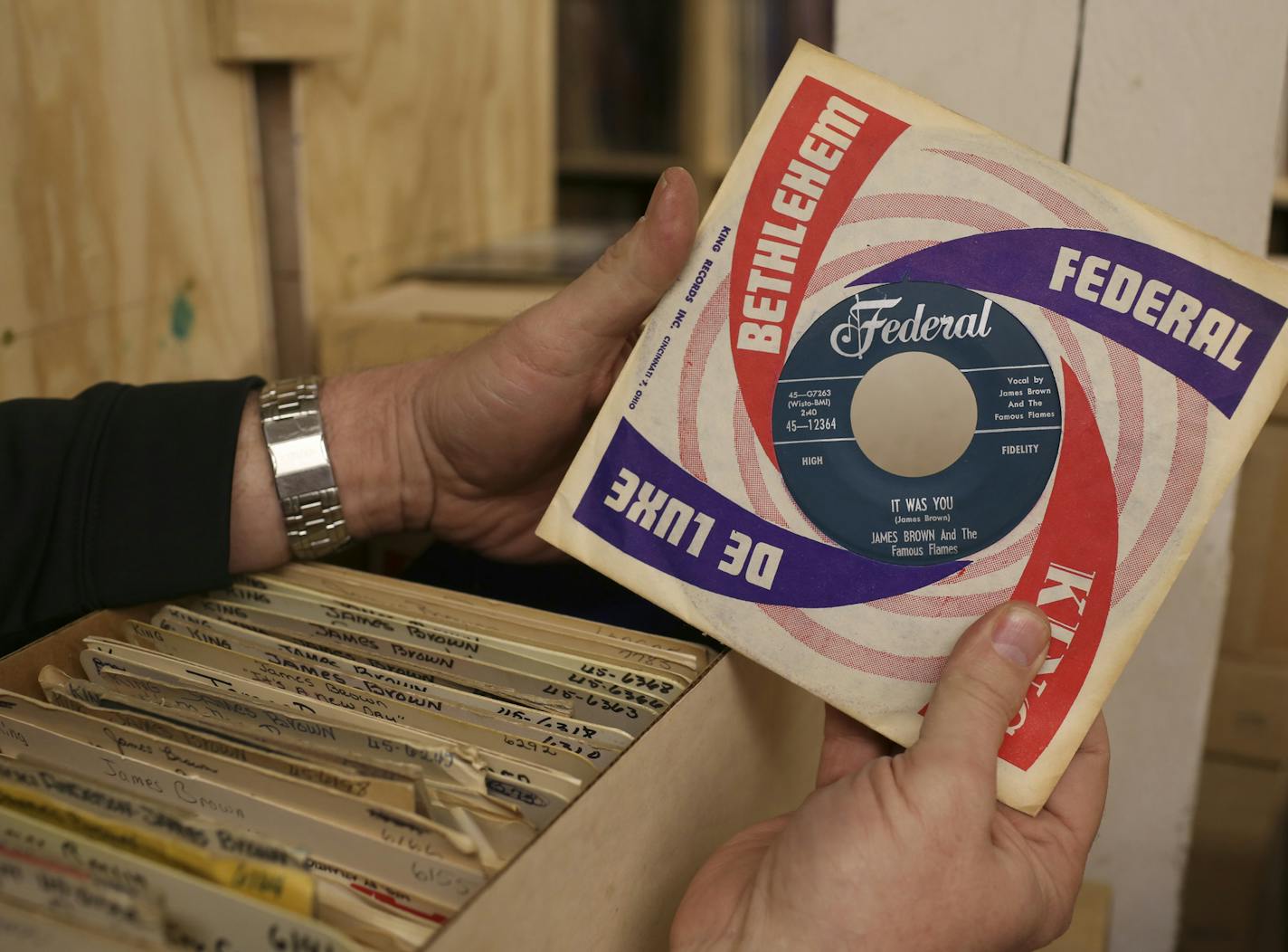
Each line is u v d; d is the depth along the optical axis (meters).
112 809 0.39
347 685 0.49
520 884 0.38
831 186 0.52
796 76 0.53
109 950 0.36
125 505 0.57
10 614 0.56
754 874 0.48
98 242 0.85
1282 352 0.50
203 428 0.60
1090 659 0.50
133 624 0.53
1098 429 0.51
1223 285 0.50
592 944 0.44
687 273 0.54
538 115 1.45
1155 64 0.71
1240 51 0.69
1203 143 0.71
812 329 0.52
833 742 0.57
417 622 0.54
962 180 0.52
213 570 0.57
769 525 0.52
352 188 1.09
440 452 0.65
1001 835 0.49
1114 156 0.73
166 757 0.43
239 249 1.00
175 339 0.94
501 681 0.51
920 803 0.45
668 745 0.47
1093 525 0.51
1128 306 0.51
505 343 0.60
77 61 0.82
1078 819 0.53
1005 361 0.51
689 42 1.76
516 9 1.36
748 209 0.53
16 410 0.60
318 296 1.06
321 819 0.41
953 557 0.52
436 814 0.42
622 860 0.45
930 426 0.52
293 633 0.54
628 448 0.53
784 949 0.45
